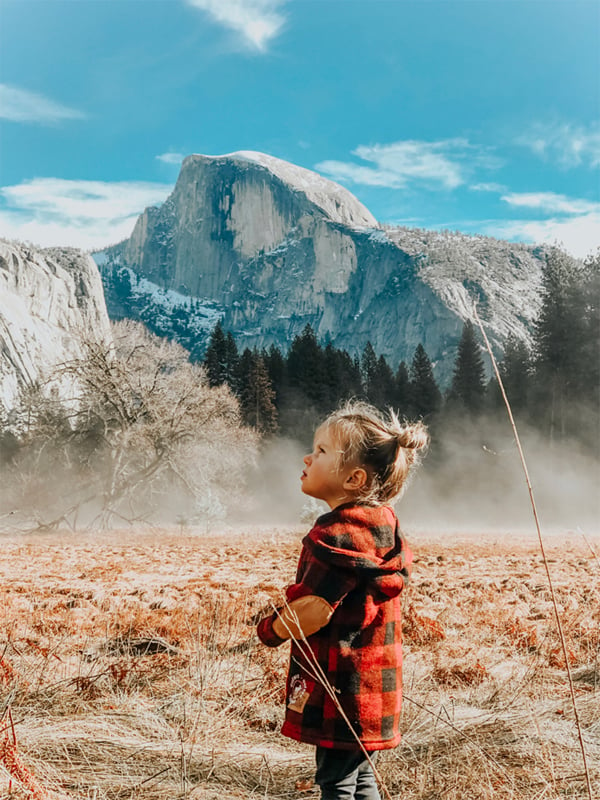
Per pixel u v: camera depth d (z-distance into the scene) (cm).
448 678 359
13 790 206
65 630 470
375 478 205
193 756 257
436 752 262
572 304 5147
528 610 591
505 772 234
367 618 189
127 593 678
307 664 191
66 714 295
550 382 5259
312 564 190
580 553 1331
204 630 449
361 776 197
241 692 328
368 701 187
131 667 355
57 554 1317
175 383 3156
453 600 638
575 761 251
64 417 3167
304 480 213
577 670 379
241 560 1130
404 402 7062
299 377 6919
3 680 317
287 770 255
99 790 226
